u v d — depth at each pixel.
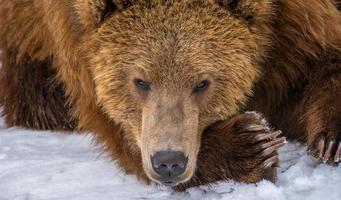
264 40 11.17
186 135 10.27
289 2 11.25
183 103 10.52
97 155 12.53
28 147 13.26
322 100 11.51
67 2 11.45
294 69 11.71
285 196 10.20
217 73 10.73
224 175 10.81
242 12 10.84
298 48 11.53
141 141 10.72
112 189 11.01
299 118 11.94
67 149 13.08
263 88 11.83
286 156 11.79
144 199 10.55
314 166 11.20
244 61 10.88
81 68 11.62
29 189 11.16
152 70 10.58
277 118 12.40
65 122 14.34
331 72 11.63
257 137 10.58
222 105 10.97
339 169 10.98
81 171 11.77
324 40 11.56
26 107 14.57
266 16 11.11
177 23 10.65
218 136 10.84
